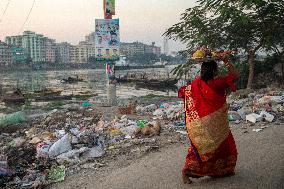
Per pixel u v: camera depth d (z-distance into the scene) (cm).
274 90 1469
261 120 895
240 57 1747
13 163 734
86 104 1781
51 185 599
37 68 15738
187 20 1659
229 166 475
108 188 536
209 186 467
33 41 19138
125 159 700
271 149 614
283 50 1752
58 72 13825
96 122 1195
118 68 12500
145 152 730
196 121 451
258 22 1612
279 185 458
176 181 512
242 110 1020
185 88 472
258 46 1634
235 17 1484
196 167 472
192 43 1653
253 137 721
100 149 774
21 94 3178
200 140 452
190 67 1614
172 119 1087
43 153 761
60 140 783
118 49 1619
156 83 4341
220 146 457
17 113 1436
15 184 621
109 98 1656
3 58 16000
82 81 6481
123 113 1330
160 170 582
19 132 1164
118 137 894
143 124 984
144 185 520
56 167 688
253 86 1745
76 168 675
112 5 1596
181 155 664
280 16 1593
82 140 820
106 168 657
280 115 936
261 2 1462
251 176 491
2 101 2988
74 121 1241
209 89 446
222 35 1642
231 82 440
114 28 1608
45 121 1298
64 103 2634
